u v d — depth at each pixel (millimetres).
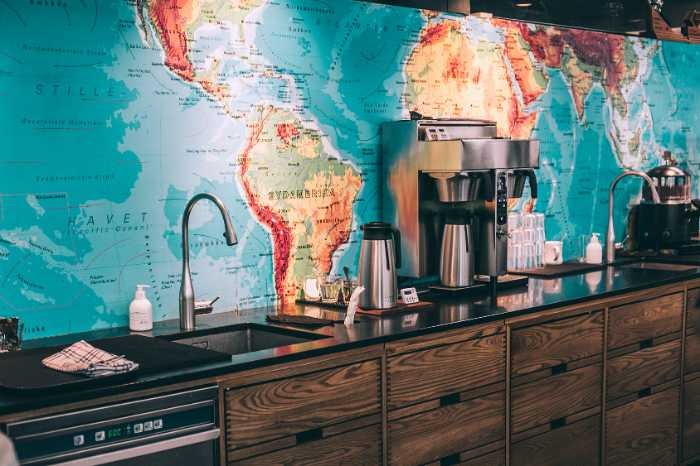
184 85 3545
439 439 3518
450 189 4109
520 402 3854
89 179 3305
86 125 3283
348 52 4125
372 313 3730
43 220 3197
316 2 3975
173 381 2646
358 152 4207
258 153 3809
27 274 3172
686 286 4785
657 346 4598
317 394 3062
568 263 5238
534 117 5102
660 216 5480
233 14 3678
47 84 3176
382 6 4250
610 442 4348
